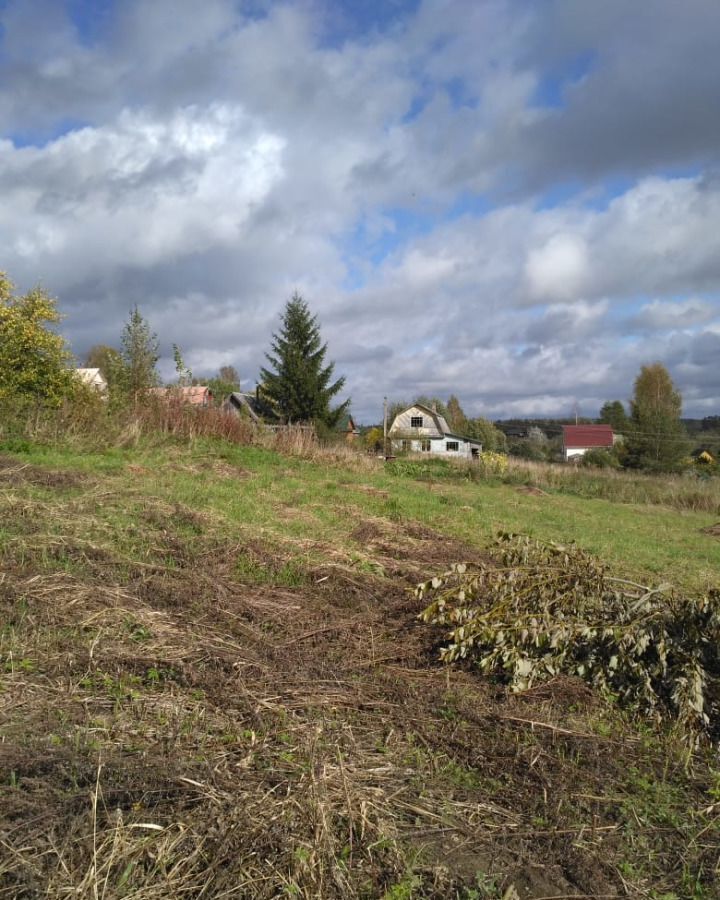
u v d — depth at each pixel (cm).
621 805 288
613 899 231
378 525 869
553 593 434
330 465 1648
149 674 352
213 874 215
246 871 217
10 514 601
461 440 5088
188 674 355
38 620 397
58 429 1223
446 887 228
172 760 271
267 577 569
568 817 275
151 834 229
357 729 329
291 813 245
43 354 1481
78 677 340
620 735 354
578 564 448
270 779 270
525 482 2214
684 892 239
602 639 407
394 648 448
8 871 204
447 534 901
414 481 1691
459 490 1636
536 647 416
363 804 260
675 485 2384
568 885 237
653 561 916
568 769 310
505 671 417
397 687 381
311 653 418
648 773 318
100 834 224
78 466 983
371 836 244
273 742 303
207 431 1549
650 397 6388
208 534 654
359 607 529
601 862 250
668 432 4309
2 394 1298
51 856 213
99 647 374
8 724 286
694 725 359
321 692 362
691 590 735
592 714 377
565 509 1530
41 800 235
